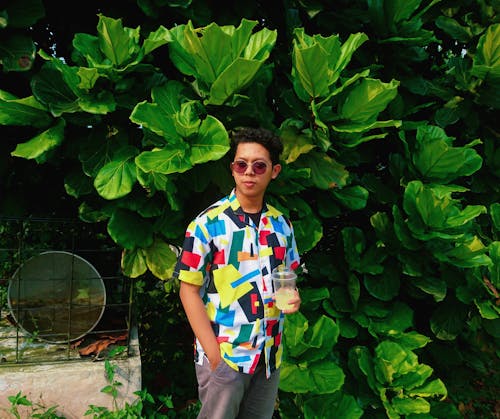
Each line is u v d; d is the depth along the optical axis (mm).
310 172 2467
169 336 3824
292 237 1944
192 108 2326
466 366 3168
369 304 2816
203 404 1854
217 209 1748
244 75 2174
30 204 2938
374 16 2807
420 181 2709
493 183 3088
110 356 2531
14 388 2314
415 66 3377
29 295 2582
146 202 2443
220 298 1732
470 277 2719
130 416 2354
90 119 2387
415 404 2590
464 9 3203
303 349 2543
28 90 2756
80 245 3141
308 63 2246
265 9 2988
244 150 1695
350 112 2432
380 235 2723
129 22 2834
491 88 2898
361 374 2713
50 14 2854
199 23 2641
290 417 2664
